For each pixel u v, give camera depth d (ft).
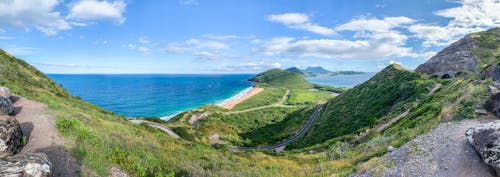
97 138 43.21
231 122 374.43
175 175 42.04
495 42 299.79
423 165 43.93
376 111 207.82
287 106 577.43
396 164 48.21
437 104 94.53
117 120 95.09
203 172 47.60
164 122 236.84
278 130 345.92
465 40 322.96
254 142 266.57
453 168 40.19
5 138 29.91
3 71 115.85
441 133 55.11
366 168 51.78
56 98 106.01
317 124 272.72
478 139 40.60
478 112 59.77
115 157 38.37
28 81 131.54
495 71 88.48
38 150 34.91
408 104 161.79
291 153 124.57
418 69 323.78
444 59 301.22
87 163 34.47
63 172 31.12
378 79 343.26
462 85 110.22
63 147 36.81
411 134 66.85
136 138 60.18
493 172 35.47
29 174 24.14
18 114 52.11
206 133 294.25
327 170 60.75
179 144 78.28
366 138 114.42
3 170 23.02
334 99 388.78
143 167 39.40
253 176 54.44
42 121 47.14
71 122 45.39
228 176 50.11
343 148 93.86
